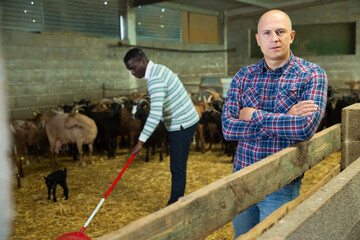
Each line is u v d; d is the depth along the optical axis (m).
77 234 1.61
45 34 8.37
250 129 1.79
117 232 0.78
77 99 9.20
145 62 3.20
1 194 0.46
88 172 5.70
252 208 1.98
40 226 3.52
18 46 7.81
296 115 1.65
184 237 0.97
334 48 13.42
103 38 9.87
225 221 1.18
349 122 2.32
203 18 14.17
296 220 1.04
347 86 13.18
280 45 1.71
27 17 8.28
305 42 13.78
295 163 1.70
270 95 1.81
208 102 7.89
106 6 10.22
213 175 5.30
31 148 7.45
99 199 4.32
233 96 1.95
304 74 1.73
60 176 4.27
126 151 7.41
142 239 0.83
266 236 0.94
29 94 8.07
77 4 9.42
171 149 3.42
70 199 4.34
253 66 1.91
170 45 12.50
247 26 14.62
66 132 6.04
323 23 13.36
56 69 8.64
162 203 4.15
